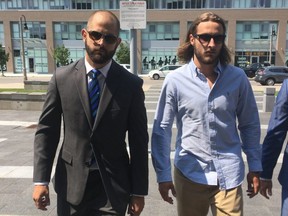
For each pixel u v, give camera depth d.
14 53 55.88
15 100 13.80
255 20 50.41
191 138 2.67
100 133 2.40
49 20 54.53
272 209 4.42
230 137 2.64
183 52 2.80
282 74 28.48
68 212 2.49
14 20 54.84
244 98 2.68
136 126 2.50
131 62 6.47
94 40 2.37
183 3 51.78
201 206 2.72
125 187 2.51
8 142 8.38
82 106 2.39
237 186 2.60
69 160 2.47
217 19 2.58
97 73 2.43
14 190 5.09
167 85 2.73
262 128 9.96
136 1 6.13
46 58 55.44
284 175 2.56
